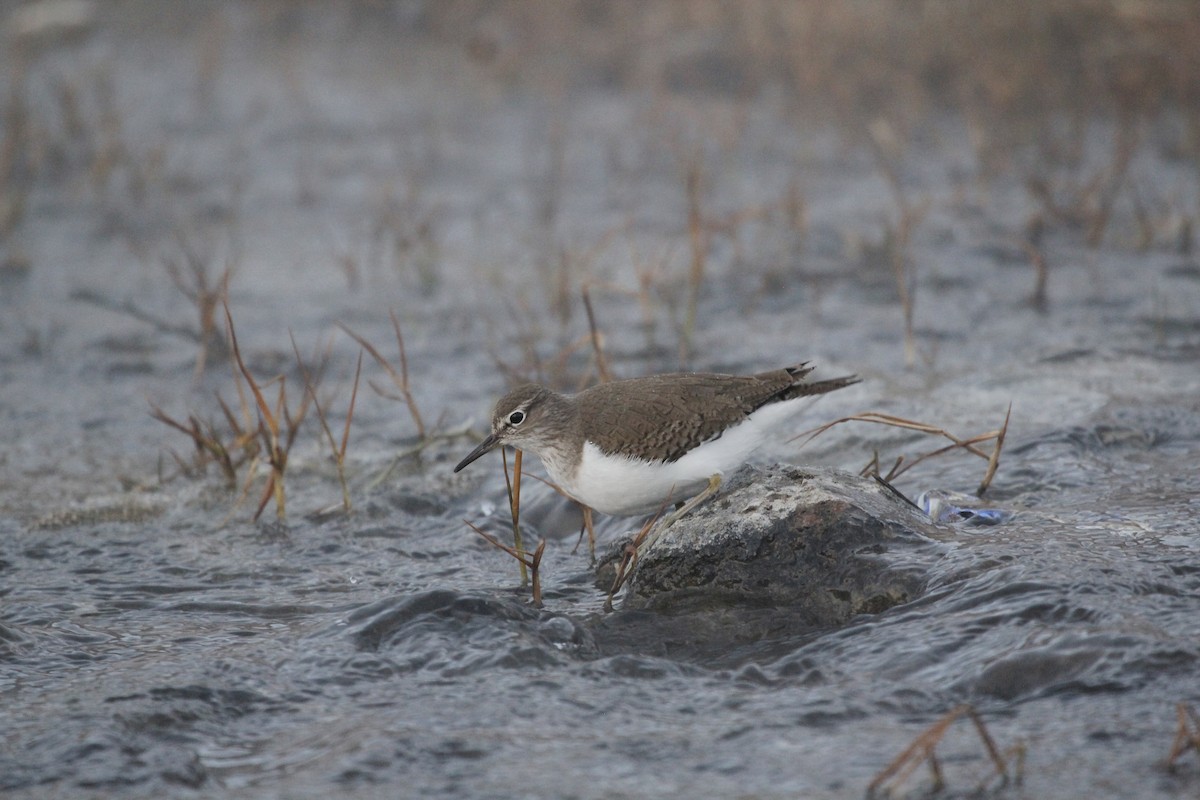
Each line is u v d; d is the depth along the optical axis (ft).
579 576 31.96
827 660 25.30
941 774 20.51
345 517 36.86
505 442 31.60
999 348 49.01
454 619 27.66
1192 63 73.00
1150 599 25.32
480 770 21.62
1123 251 58.59
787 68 82.33
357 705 24.39
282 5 92.89
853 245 60.34
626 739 22.52
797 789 20.52
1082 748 20.97
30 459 42.68
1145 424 39.22
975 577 26.81
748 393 31.17
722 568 29.43
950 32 80.07
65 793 21.26
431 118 79.00
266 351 52.06
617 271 59.21
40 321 55.57
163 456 43.01
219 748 23.00
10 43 88.74
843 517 29.01
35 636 28.43
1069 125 73.87
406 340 52.95
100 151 71.51
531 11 89.30
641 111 79.51
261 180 71.20
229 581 32.53
